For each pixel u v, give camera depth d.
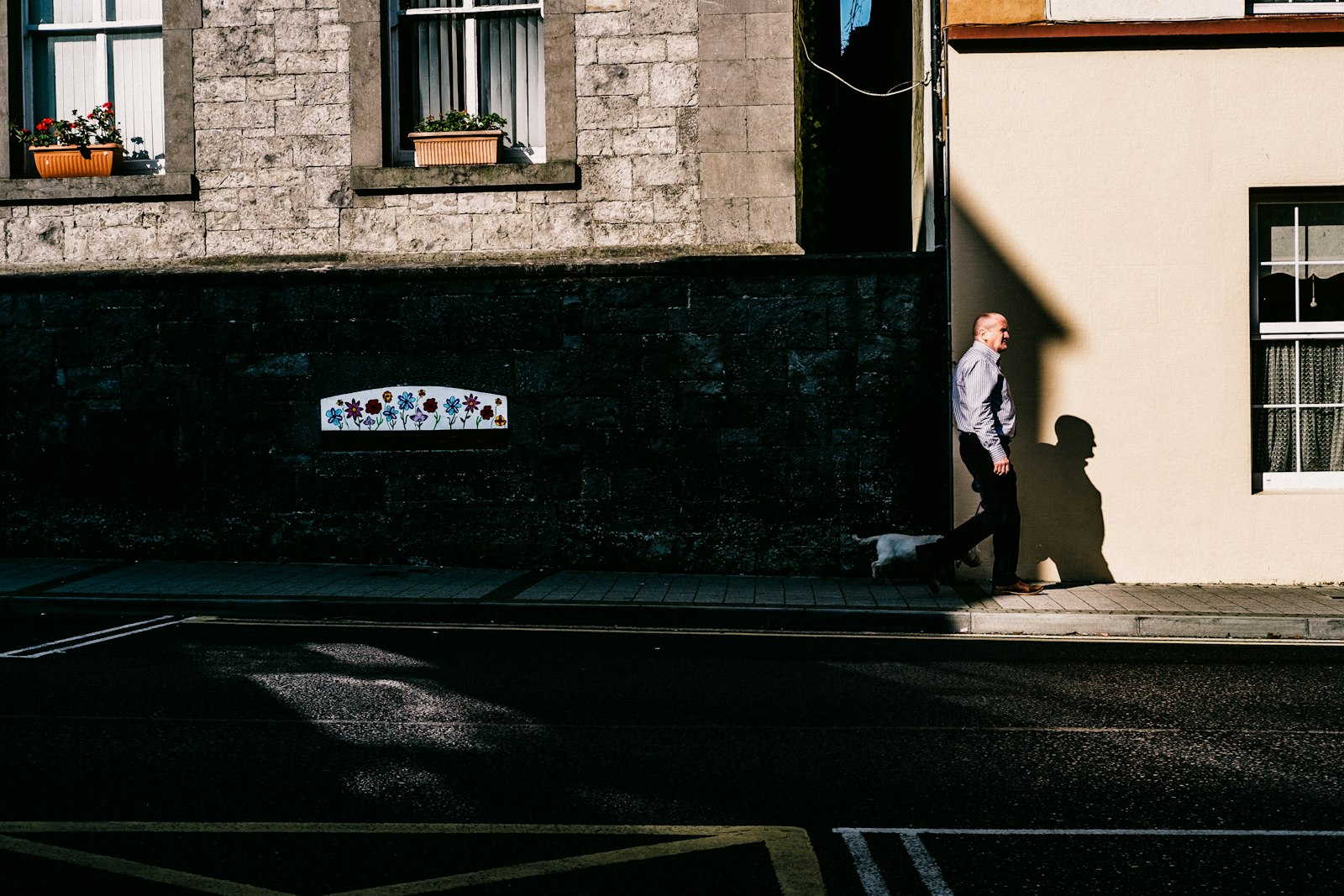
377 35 10.59
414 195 10.62
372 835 3.84
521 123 10.86
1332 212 9.68
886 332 9.84
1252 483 9.60
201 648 7.03
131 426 10.51
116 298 10.50
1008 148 9.55
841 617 8.09
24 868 3.52
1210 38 9.41
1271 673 6.54
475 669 6.50
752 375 9.96
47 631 7.62
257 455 10.41
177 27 10.74
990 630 7.96
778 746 4.98
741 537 9.98
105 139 11.02
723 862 3.62
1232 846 3.80
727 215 10.35
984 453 8.75
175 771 4.54
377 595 8.59
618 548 10.11
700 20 10.33
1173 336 9.46
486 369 10.20
